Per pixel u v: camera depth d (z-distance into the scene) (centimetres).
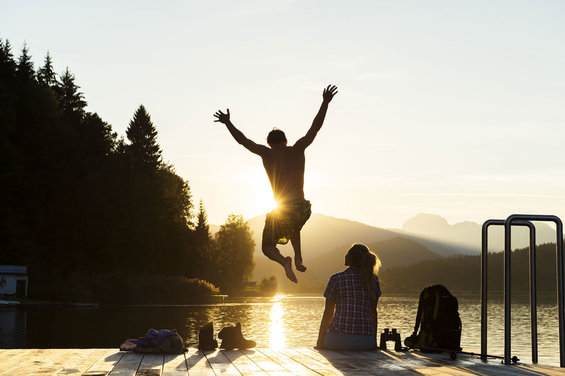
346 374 661
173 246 9081
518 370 712
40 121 7631
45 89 8000
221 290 11606
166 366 718
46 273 6569
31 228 7144
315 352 867
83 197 7650
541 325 3838
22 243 6519
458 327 891
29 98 7606
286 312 5266
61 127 7925
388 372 677
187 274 9600
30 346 2108
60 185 7600
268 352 869
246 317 4322
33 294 6141
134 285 6309
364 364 746
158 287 6438
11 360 759
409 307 7125
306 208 531
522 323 4022
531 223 855
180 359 788
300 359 788
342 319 886
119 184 8044
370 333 891
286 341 2511
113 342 2273
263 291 14062
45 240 7375
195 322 3578
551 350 2194
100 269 7562
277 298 10956
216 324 3478
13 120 6969
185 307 5919
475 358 830
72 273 6556
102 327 3047
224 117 537
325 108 520
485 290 871
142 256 8050
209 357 812
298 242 546
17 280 5794
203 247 10400
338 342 884
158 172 9812
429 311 900
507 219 848
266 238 545
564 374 682
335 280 893
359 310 887
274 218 536
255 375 648
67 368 691
